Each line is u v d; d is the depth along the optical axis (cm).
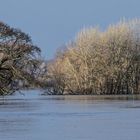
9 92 12106
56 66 18925
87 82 19175
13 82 12088
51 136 4634
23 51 11831
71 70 19050
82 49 19288
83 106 10062
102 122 6084
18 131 5091
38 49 12062
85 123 5972
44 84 12588
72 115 7394
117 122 6059
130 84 19888
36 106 10300
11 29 11819
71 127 5481
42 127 5506
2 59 11762
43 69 12912
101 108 9194
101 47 19538
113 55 19688
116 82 19638
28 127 5525
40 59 12138
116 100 13250
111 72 19550
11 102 12606
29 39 12031
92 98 15112
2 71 11825
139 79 19925
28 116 7250
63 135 4712
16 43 11900
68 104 11044
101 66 19425
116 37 19800
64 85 19088
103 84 19425
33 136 4644
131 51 19950
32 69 12056
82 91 19138
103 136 4584
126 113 7706
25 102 12544
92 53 19375
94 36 19538
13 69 11762
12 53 11769
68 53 19275
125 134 4716
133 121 6181
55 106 10212
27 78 11969
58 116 7206
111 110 8519
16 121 6356
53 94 19325
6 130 5191
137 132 4888
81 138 4456
